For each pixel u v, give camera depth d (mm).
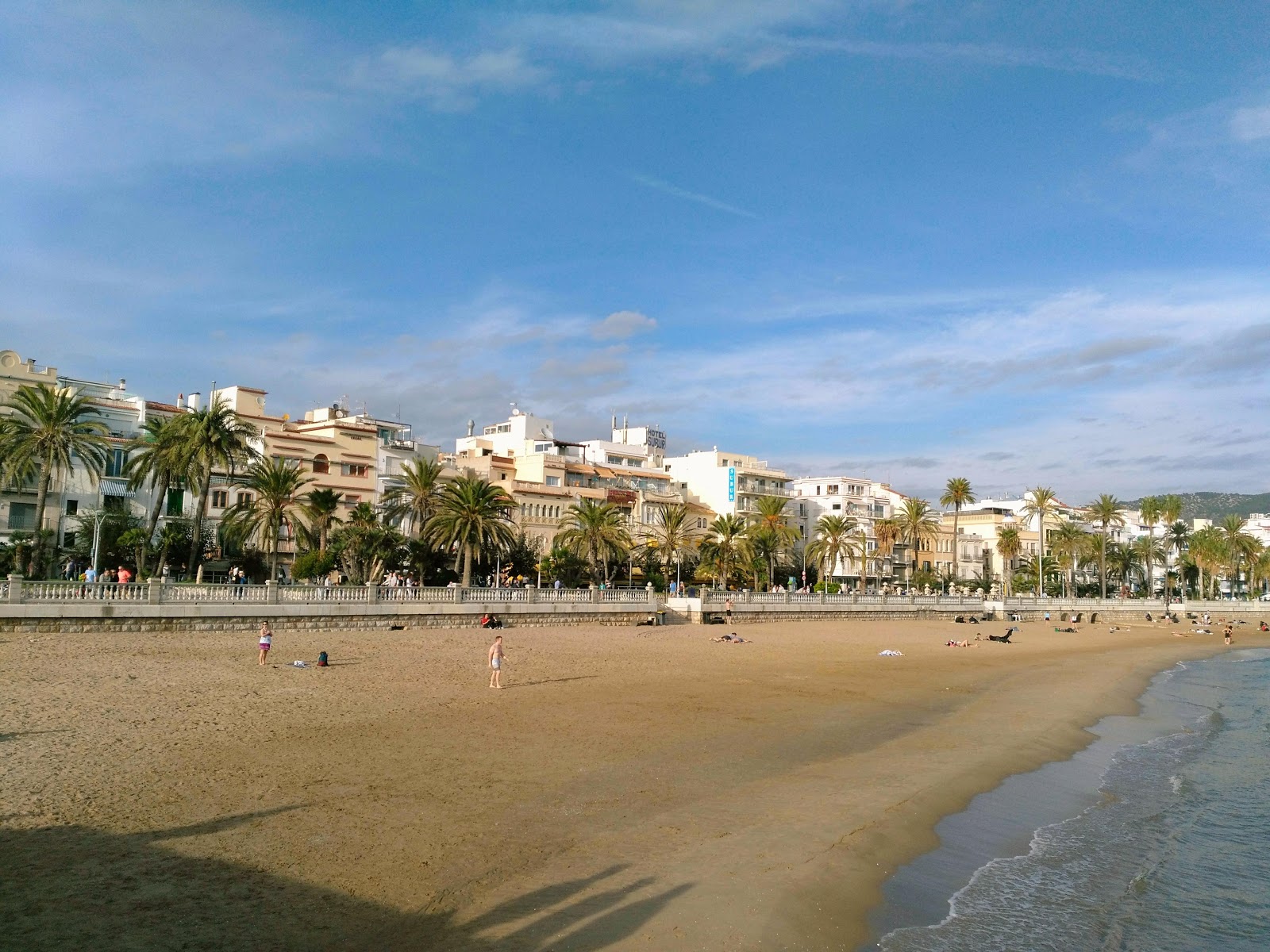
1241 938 12766
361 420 89812
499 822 15094
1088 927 12875
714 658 44938
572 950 10547
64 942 9656
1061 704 36344
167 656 33969
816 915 12289
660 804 17000
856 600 87062
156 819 14039
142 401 73812
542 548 98000
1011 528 149250
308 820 14469
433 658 38656
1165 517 155125
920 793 19375
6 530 62969
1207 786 22438
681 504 115938
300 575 66188
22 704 22719
